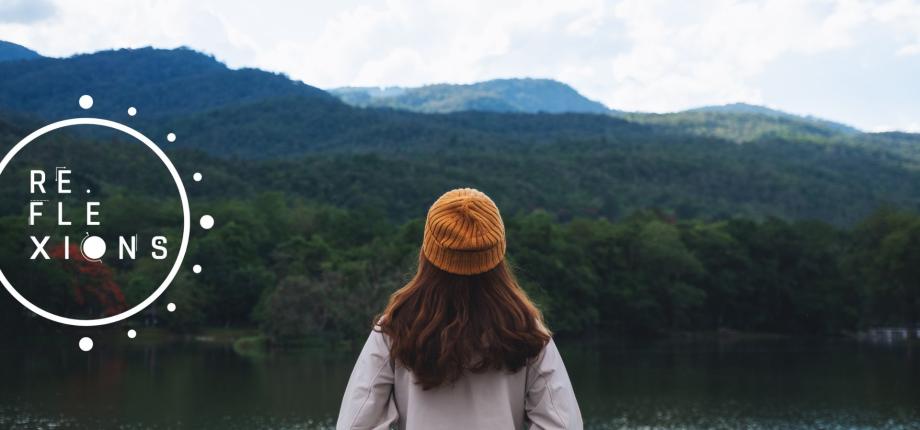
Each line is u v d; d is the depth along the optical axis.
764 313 110.88
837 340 102.38
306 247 96.06
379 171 185.62
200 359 70.31
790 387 57.34
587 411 47.19
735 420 44.38
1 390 51.41
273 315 79.62
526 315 3.35
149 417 43.62
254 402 48.75
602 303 102.38
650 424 43.22
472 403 3.31
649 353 83.31
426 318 3.29
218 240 92.25
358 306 80.50
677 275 108.06
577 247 101.88
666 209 198.12
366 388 3.37
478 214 3.28
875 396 53.06
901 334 111.69
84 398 49.19
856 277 113.69
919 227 109.12
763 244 113.06
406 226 106.88
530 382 3.38
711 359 77.38
